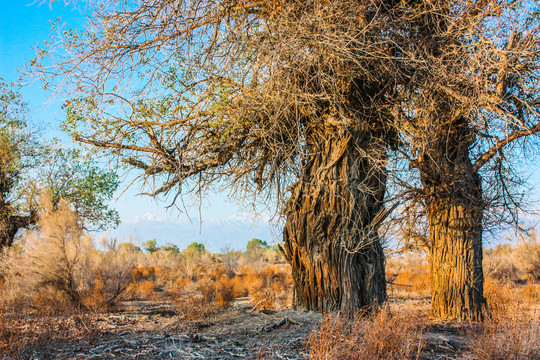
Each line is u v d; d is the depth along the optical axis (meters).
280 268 33.25
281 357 5.08
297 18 7.21
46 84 7.19
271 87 6.91
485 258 18.88
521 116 7.11
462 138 8.05
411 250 8.99
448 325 7.45
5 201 14.25
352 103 7.71
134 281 17.50
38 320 6.91
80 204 13.55
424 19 7.12
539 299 10.40
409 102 7.64
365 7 6.76
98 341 6.06
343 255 7.51
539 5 6.51
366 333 4.95
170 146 7.80
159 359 5.11
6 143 14.23
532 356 4.85
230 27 7.21
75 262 9.80
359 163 7.74
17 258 10.21
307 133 8.20
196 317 8.23
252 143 8.35
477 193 8.18
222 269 29.94
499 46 6.76
